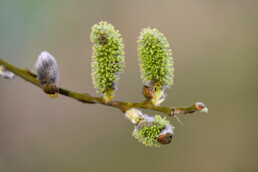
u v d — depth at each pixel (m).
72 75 0.80
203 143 0.80
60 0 0.79
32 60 0.77
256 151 0.80
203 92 0.81
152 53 0.41
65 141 0.80
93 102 0.42
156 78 0.41
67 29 0.80
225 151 0.81
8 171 0.75
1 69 0.42
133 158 0.81
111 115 0.81
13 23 0.75
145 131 0.41
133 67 0.81
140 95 0.79
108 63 0.41
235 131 0.81
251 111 0.81
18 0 0.75
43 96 0.80
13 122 0.78
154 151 0.81
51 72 0.41
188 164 0.80
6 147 0.77
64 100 0.81
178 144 0.80
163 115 0.77
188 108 0.41
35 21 0.77
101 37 0.41
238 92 0.81
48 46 0.78
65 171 0.78
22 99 0.79
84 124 0.81
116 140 0.81
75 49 0.80
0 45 0.74
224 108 0.81
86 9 0.80
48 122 0.80
